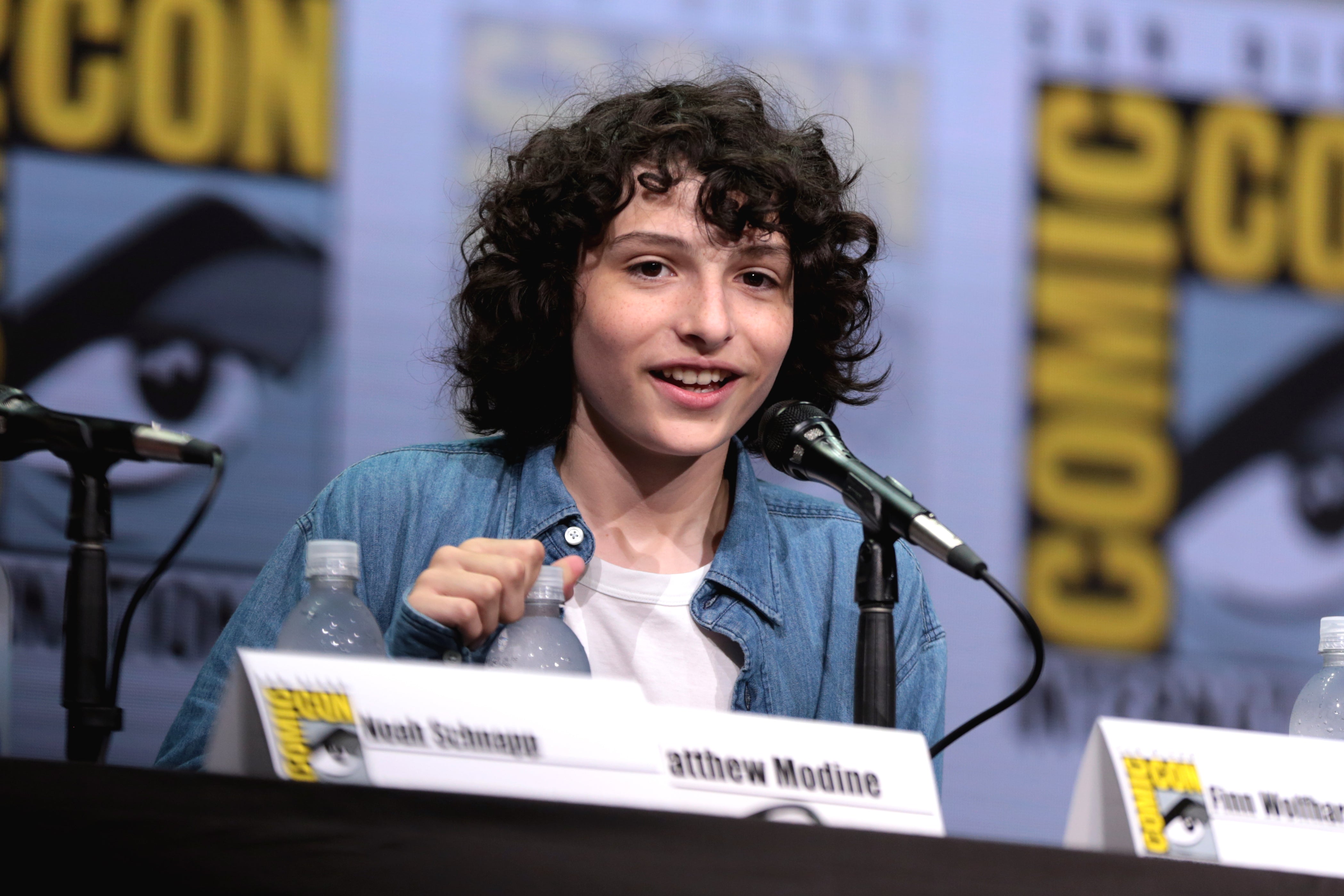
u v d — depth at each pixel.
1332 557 10.80
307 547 4.34
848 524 5.50
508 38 10.05
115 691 3.79
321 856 2.75
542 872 2.81
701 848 2.87
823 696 5.12
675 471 5.05
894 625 4.71
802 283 5.17
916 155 10.53
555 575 4.05
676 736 3.08
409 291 9.78
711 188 4.69
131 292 9.43
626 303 4.77
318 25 9.84
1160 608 10.48
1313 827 3.42
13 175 9.35
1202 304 10.89
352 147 9.80
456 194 9.91
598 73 10.09
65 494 9.05
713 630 4.94
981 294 10.52
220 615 9.24
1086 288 10.73
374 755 2.98
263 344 9.55
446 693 3.04
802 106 9.91
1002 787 10.07
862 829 2.93
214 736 3.02
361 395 9.63
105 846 2.70
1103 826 3.38
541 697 3.06
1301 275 11.06
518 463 5.32
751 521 5.20
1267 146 11.12
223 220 9.60
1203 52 11.12
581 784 3.01
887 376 6.00
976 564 3.93
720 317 4.69
